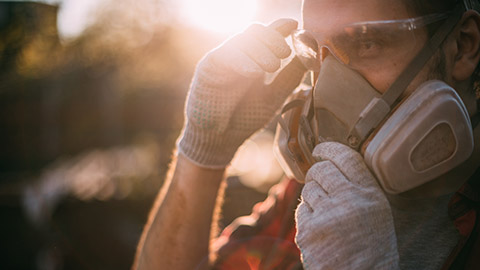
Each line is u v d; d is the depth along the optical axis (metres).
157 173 7.88
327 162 0.95
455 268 0.92
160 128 12.12
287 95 1.27
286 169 1.24
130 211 6.38
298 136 1.12
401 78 0.93
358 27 0.95
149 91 12.23
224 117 1.18
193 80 1.22
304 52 1.10
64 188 6.41
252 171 6.75
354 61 0.97
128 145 11.88
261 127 1.27
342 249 0.86
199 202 1.26
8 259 6.57
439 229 0.97
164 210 1.30
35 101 12.91
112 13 12.58
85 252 5.76
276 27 1.11
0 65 13.41
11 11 13.49
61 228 5.88
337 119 0.98
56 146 12.66
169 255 1.27
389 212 0.90
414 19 0.93
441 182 0.94
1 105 12.87
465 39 0.97
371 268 0.85
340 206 0.88
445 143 0.90
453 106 0.89
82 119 12.68
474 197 0.93
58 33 13.52
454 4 0.95
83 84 12.74
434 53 0.94
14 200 7.03
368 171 0.93
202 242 1.28
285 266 1.27
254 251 1.36
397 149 0.89
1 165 12.46
